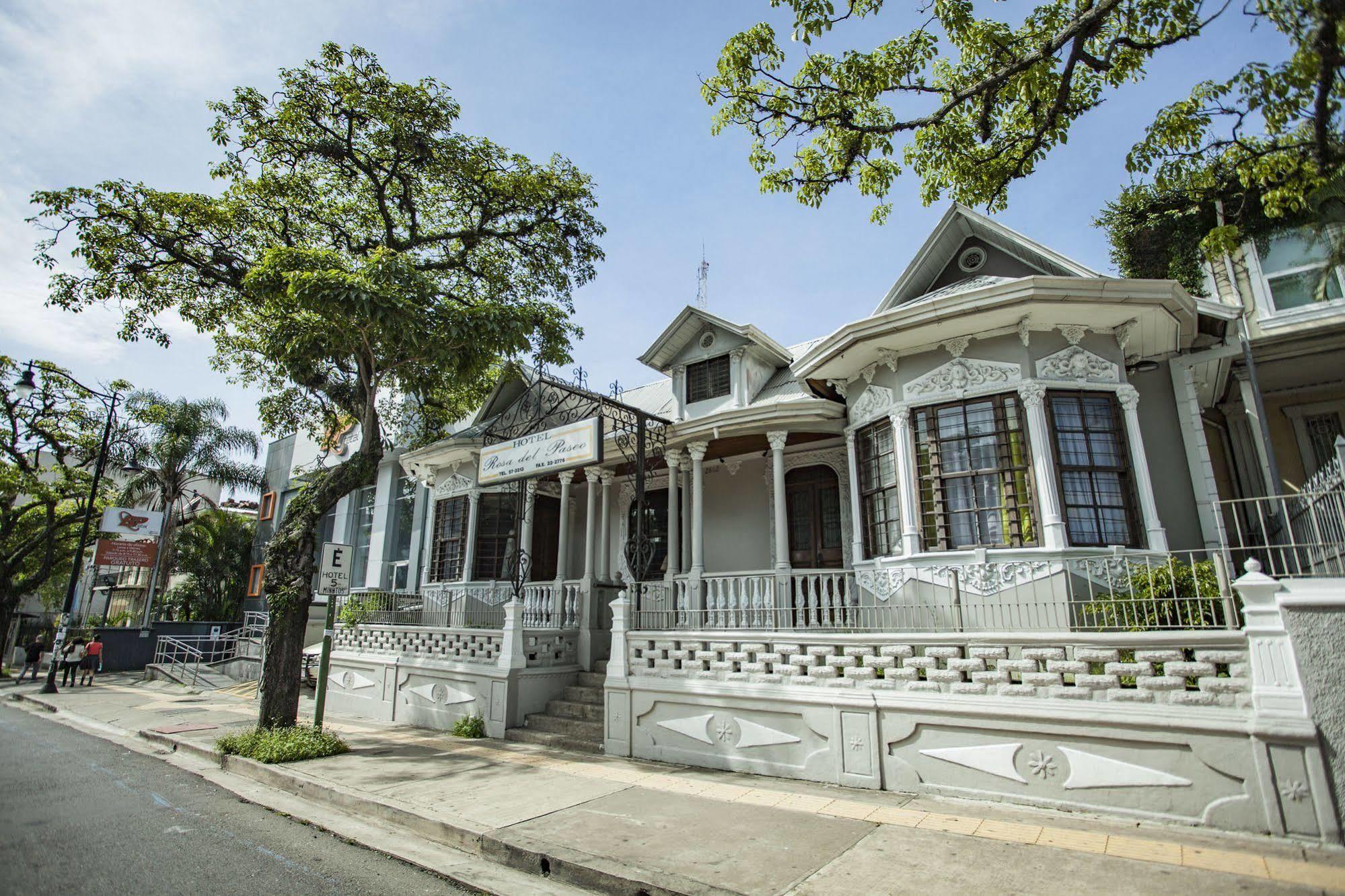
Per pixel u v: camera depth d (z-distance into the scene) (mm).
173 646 27328
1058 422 9297
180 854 6074
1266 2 5578
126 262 12734
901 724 7008
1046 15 7871
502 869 5652
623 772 8273
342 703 14570
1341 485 6133
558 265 15531
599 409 11953
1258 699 5367
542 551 17000
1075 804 5984
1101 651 6184
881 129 8055
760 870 5062
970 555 9172
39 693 19562
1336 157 5809
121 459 28297
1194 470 10234
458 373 12484
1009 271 10922
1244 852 4930
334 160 13383
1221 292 11102
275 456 29828
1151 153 7500
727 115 8742
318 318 11570
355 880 5434
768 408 11828
